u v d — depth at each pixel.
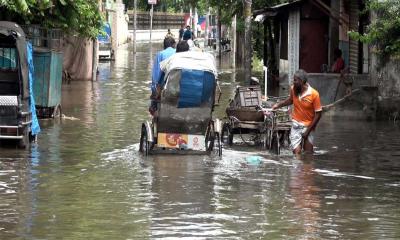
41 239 10.08
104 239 10.09
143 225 10.81
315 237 10.28
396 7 22.62
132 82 35.69
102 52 51.16
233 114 17.97
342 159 16.45
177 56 16.06
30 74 17.92
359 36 23.25
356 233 10.52
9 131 17.00
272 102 19.73
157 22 98.38
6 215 11.33
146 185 13.57
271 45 36.62
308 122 17.02
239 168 15.32
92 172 14.73
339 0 29.62
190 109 16.25
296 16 30.83
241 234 10.38
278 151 16.98
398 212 11.74
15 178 14.05
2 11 22.97
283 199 12.55
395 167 15.54
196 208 11.87
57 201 12.27
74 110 24.78
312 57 31.22
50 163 15.60
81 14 27.19
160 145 16.55
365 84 24.12
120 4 73.44
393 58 22.97
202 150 16.73
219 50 56.75
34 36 23.28
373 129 21.20
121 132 20.02
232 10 41.84
